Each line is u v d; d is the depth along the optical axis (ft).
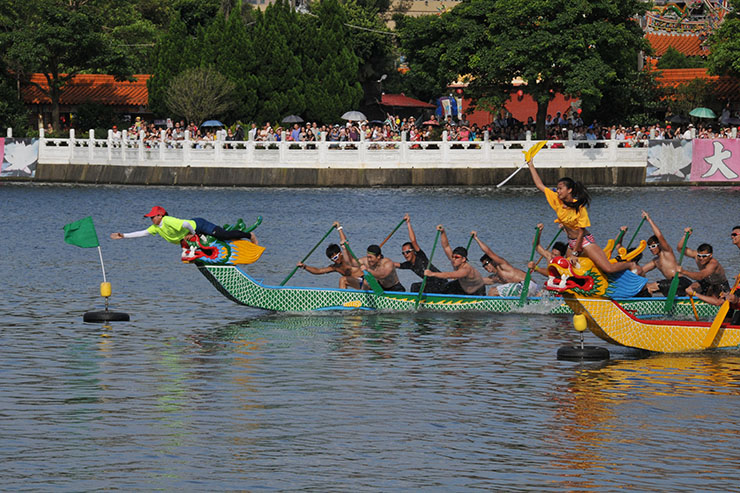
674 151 325.21
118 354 98.99
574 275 97.71
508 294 125.18
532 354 100.12
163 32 566.77
